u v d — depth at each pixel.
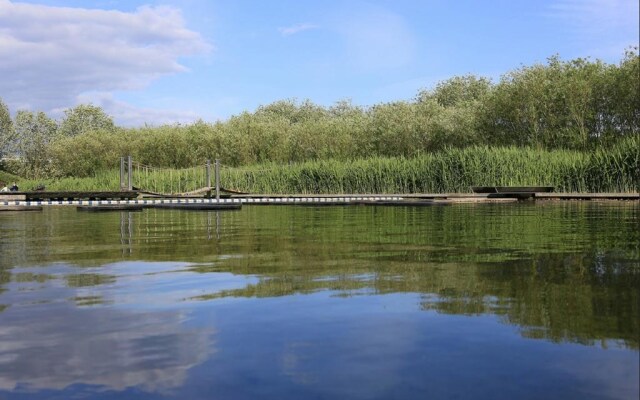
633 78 18.03
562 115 20.09
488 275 2.75
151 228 6.31
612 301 2.14
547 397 1.33
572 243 4.02
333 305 2.22
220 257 3.66
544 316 1.96
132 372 1.60
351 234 5.13
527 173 16.12
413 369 1.52
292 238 4.84
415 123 23.28
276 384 1.46
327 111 49.81
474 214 8.28
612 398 1.32
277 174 19.75
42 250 4.20
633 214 7.75
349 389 1.42
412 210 10.06
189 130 29.55
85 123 42.88
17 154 35.47
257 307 2.23
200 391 1.45
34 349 1.80
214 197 16.94
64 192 15.36
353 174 18.33
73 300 2.43
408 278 2.74
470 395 1.35
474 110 22.75
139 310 2.24
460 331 1.83
